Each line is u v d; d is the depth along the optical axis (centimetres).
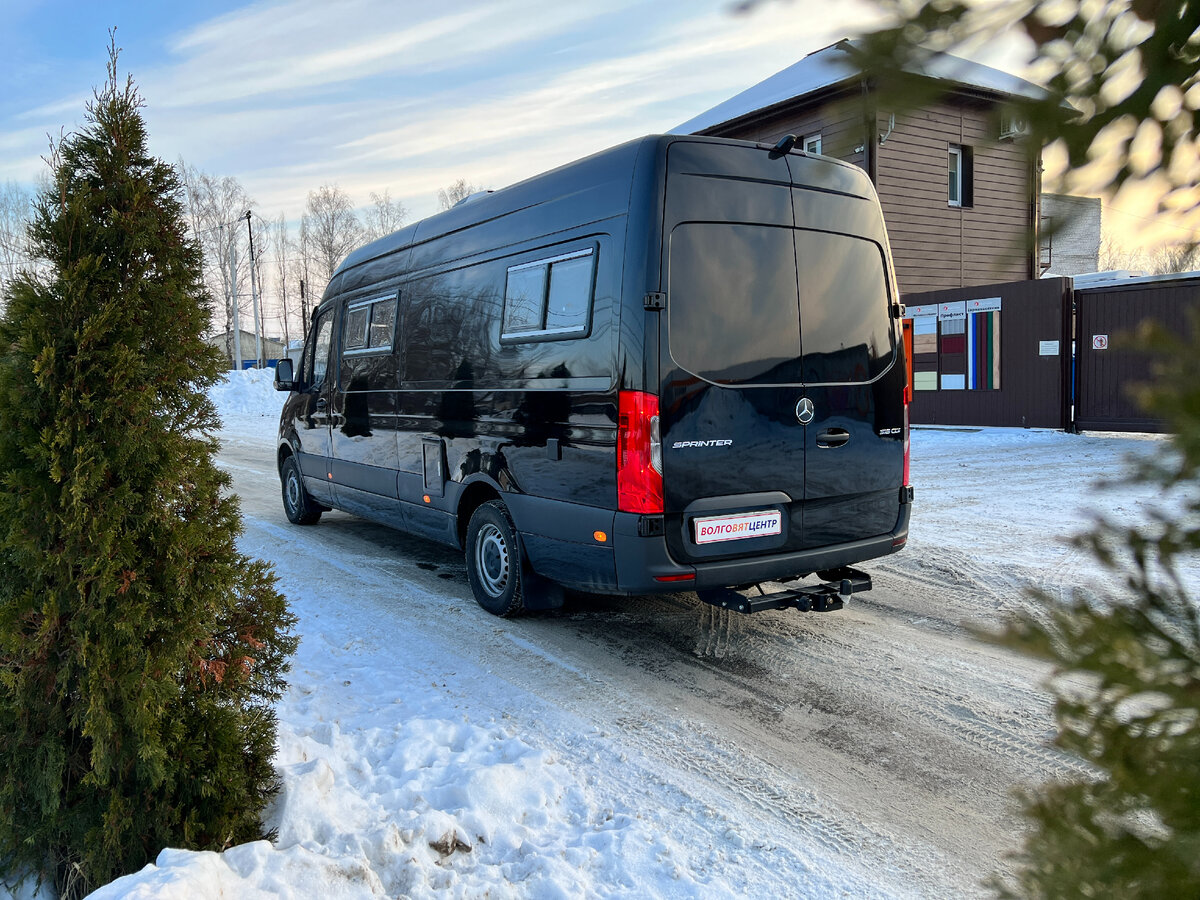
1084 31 74
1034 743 344
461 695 400
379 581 610
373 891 231
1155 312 1198
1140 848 79
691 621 514
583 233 437
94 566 227
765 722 369
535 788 302
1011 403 1376
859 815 293
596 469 420
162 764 239
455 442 544
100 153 243
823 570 483
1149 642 77
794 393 438
